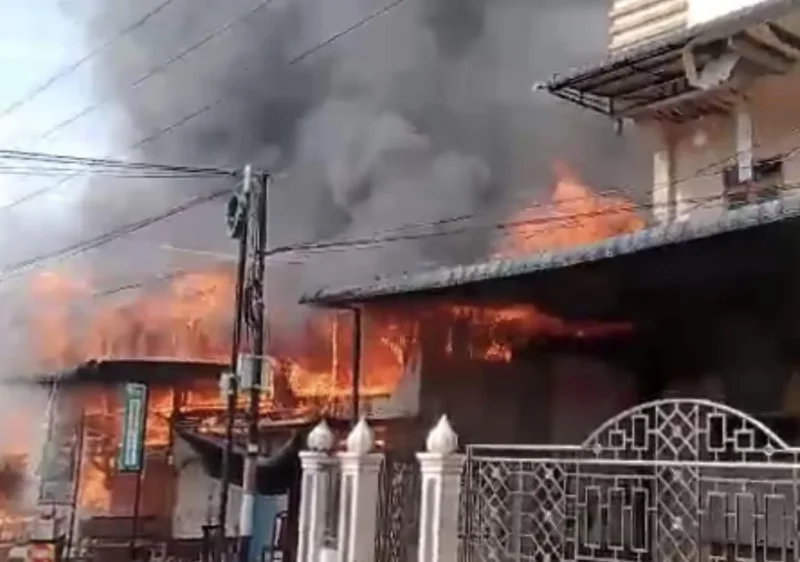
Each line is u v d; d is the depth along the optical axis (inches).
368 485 313.9
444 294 493.7
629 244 375.9
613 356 491.8
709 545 279.0
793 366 411.5
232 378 574.2
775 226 332.8
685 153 540.7
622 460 279.9
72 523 729.0
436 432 281.4
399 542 321.1
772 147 492.7
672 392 458.6
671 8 540.7
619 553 284.7
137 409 692.7
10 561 647.8
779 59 477.1
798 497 251.1
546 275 423.5
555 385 514.3
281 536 598.9
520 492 296.8
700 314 452.8
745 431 261.4
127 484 815.1
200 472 752.3
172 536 717.9
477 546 297.1
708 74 483.2
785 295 418.6
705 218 400.8
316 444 329.7
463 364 563.8
